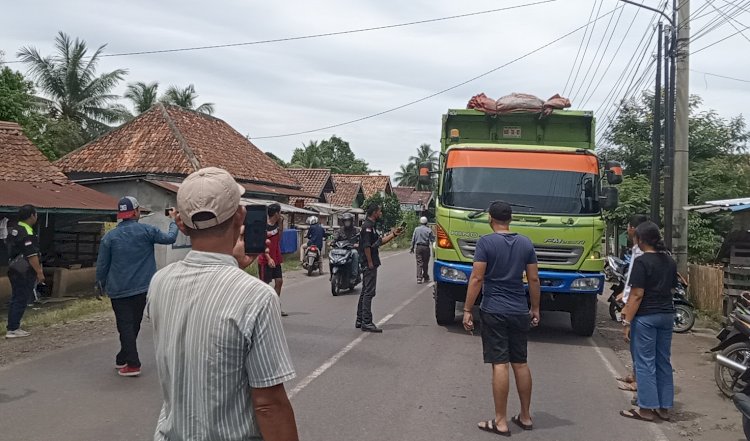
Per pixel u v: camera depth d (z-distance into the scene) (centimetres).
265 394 201
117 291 644
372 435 507
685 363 825
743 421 488
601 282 886
